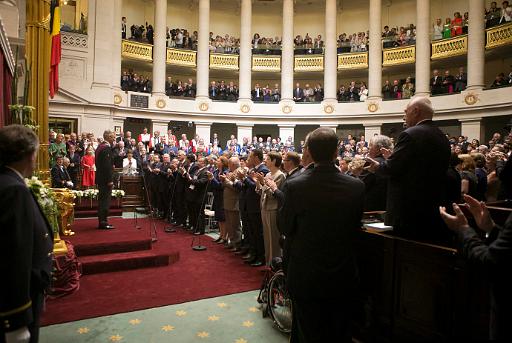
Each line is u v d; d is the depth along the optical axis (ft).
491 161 19.19
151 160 37.50
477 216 6.48
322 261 7.31
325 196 7.45
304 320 7.50
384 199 14.74
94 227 24.77
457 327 7.80
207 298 15.07
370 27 68.03
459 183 11.18
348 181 7.69
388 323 9.40
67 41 58.39
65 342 11.26
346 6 79.71
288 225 7.77
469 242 6.00
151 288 16.07
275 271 13.15
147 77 76.89
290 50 71.61
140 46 68.03
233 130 78.13
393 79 75.66
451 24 63.57
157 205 34.55
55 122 57.52
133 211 38.60
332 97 70.18
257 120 71.26
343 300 7.46
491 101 54.60
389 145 14.84
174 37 73.77
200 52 69.92
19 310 5.76
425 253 8.54
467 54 60.85
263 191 17.66
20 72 19.21
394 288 9.31
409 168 9.05
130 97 64.28
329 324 7.52
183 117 68.54
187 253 22.12
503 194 15.64
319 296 7.25
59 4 22.75
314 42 76.79
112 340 11.44
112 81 62.39
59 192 20.38
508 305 5.51
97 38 60.39
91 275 17.76
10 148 6.44
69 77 58.34
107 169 24.02
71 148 38.24
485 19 59.26
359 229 7.68
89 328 12.24
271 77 81.51
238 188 21.56
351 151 53.11
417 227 9.13
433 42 64.34
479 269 5.93
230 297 15.23
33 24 18.81
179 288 16.14
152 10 77.36
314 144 7.84
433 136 9.05
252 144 58.80
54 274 14.69
